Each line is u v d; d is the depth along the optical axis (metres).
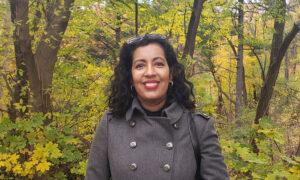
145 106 1.36
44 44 3.65
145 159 1.22
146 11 8.80
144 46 1.30
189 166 1.22
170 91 1.38
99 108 4.40
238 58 12.88
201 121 1.30
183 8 9.59
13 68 3.92
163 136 1.26
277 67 4.15
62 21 3.71
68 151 3.16
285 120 8.28
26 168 2.83
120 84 1.36
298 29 4.09
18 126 2.91
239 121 4.52
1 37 3.50
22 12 3.16
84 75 4.62
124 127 1.32
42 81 3.58
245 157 2.47
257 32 11.16
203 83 2.47
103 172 1.32
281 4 7.82
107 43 10.20
